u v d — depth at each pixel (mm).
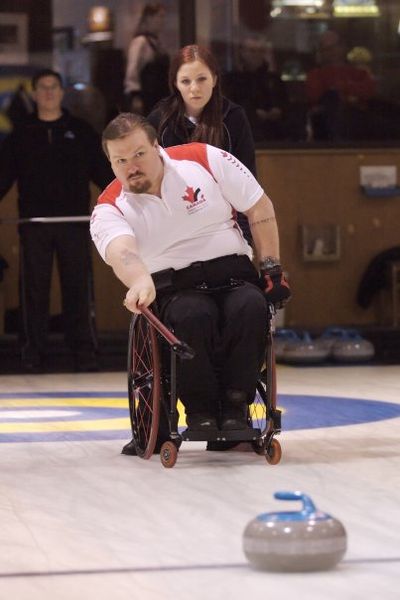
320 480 10680
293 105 26750
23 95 26109
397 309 26188
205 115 12719
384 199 26859
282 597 6914
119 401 17422
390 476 10859
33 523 9055
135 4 26266
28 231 22344
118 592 7078
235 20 26484
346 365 22750
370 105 27031
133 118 11297
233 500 9820
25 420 15203
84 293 22469
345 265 26812
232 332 11289
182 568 7590
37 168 22250
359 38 26875
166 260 11570
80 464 11781
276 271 11531
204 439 11367
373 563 7613
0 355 23969
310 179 26672
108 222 11344
